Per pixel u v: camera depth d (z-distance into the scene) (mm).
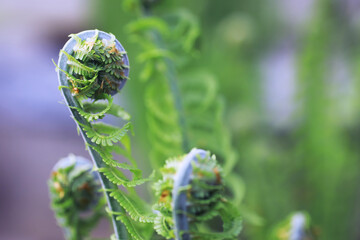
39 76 2953
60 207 588
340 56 1168
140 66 1045
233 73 1269
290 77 1268
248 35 1312
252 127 1182
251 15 1458
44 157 2873
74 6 2920
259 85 1282
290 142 1162
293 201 1076
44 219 2730
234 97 1251
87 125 484
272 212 1063
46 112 2904
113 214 490
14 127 2891
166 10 1043
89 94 481
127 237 492
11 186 2801
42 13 2963
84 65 472
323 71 1155
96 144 486
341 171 1087
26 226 2719
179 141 734
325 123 1122
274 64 1396
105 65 481
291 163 1108
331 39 1173
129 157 497
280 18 1465
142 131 1055
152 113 750
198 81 844
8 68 2943
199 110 822
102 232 1957
